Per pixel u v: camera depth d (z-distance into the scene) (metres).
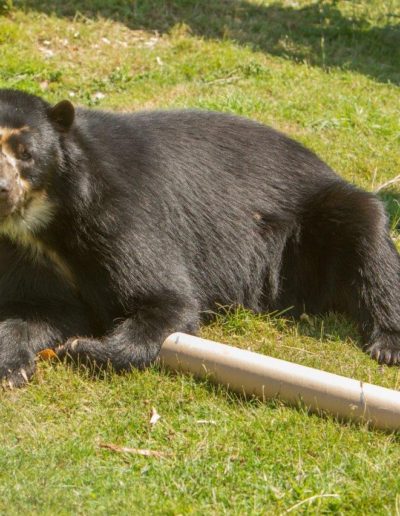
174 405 8.60
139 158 9.91
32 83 17.19
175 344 9.06
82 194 9.29
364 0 24.58
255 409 8.54
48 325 9.59
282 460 7.82
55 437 8.09
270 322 10.42
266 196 10.77
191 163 10.41
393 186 14.22
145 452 7.88
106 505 7.09
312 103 17.27
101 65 18.25
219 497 7.30
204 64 18.72
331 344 9.99
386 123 16.67
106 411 8.53
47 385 8.92
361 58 20.77
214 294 10.47
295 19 22.30
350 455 7.86
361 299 10.19
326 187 10.84
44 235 9.49
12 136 9.00
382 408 8.16
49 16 19.75
